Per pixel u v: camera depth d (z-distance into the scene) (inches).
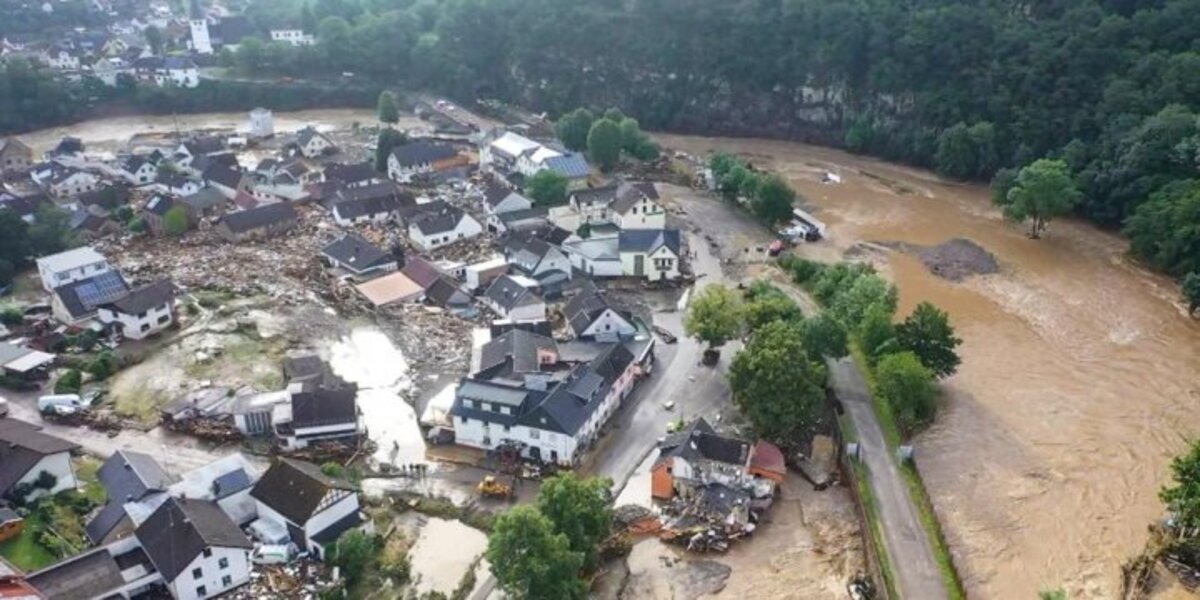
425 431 3346.5
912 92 7057.1
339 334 4084.6
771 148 7598.4
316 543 2640.3
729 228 5502.0
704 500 2920.8
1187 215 4692.4
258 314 4200.3
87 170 6067.9
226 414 3358.8
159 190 5920.3
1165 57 5925.2
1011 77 6515.8
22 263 4680.1
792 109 7795.3
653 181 6402.6
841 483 3095.5
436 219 5103.3
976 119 6609.3
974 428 3430.1
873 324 3673.7
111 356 3710.6
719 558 2758.4
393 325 4153.5
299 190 5816.9
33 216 5152.6
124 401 3496.6
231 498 2768.2
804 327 3575.3
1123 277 4845.0
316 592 2516.0
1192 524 2706.7
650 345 3853.3
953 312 4466.0
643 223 5246.1
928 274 4931.1
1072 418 3499.0
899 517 2874.0
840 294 4133.9
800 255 5157.5
